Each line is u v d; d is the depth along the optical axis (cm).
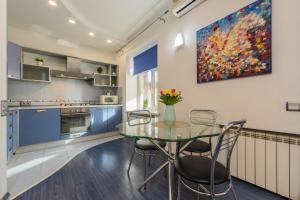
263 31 162
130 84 459
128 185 180
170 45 288
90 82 445
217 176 107
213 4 213
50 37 378
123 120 452
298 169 143
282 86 152
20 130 287
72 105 375
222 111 205
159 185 180
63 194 163
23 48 333
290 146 147
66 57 398
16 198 156
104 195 161
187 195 162
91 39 398
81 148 322
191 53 248
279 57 153
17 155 277
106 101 442
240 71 182
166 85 297
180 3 237
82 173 209
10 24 320
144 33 360
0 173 143
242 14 179
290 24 146
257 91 171
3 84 145
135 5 280
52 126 326
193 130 148
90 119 389
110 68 474
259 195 158
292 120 147
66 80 410
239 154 185
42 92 371
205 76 224
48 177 198
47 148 320
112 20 328
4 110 148
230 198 155
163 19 300
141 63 417
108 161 252
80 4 274
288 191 149
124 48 449
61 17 296
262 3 162
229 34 192
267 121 163
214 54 211
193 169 115
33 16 292
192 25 246
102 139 398
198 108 237
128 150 310
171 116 181
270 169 160
